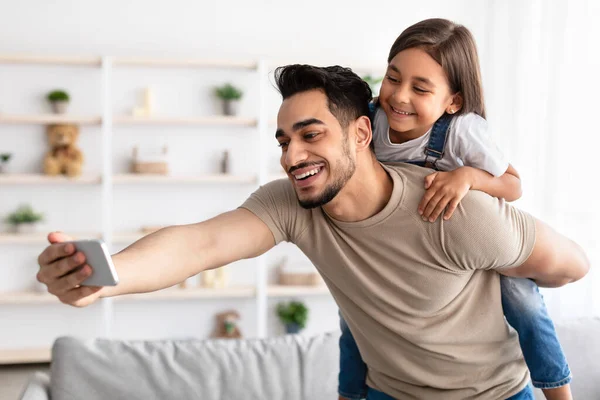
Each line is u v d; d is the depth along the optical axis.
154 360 2.38
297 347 2.50
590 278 3.80
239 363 2.42
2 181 5.04
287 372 2.43
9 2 5.25
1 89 5.25
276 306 5.63
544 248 1.68
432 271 1.65
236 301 5.59
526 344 1.78
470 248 1.61
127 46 5.40
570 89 4.01
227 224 1.66
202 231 1.61
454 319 1.73
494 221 1.60
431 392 1.80
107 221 5.15
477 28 5.59
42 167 5.31
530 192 4.52
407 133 1.82
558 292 4.05
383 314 1.74
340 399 2.11
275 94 5.54
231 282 5.59
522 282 1.78
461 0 5.64
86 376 2.31
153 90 5.42
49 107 5.29
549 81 4.19
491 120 5.14
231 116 5.37
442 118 1.80
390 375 1.86
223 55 5.52
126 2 5.39
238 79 5.52
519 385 1.84
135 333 5.46
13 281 5.33
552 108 4.15
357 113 1.57
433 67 1.74
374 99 1.90
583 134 3.88
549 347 1.76
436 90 1.74
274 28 5.57
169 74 5.43
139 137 5.43
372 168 1.64
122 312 5.45
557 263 1.72
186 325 5.52
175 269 1.52
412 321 1.72
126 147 5.42
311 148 1.52
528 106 4.57
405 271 1.67
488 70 5.30
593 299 3.78
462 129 1.76
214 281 5.41
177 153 5.48
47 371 4.98
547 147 4.19
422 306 1.70
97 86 5.34
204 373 2.38
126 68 5.39
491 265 1.66
